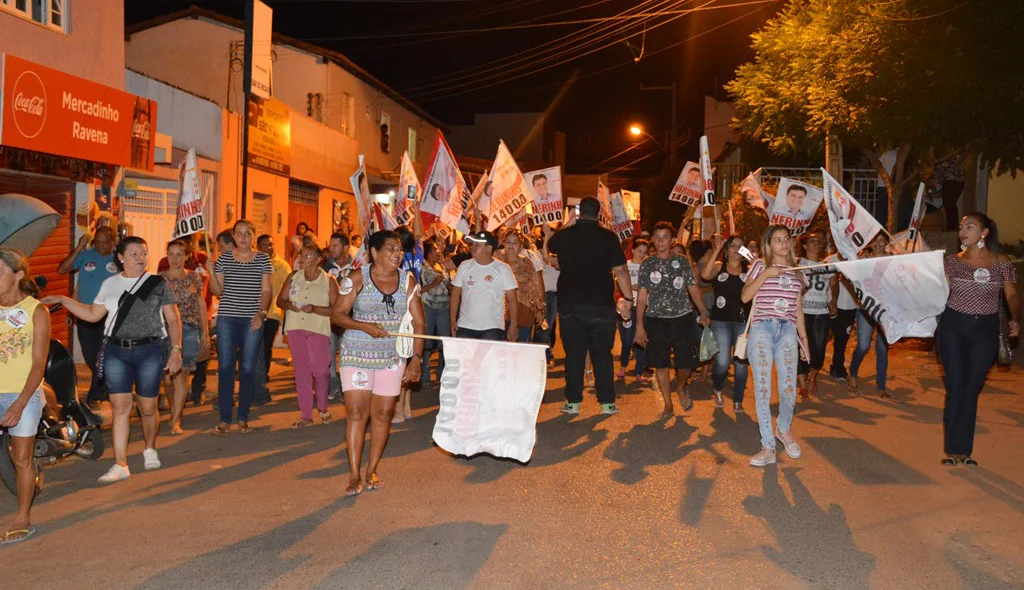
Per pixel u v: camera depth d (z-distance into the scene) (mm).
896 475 7148
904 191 24297
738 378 9961
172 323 7293
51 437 6711
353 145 28703
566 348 9906
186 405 10602
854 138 17875
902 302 7484
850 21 17031
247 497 6523
